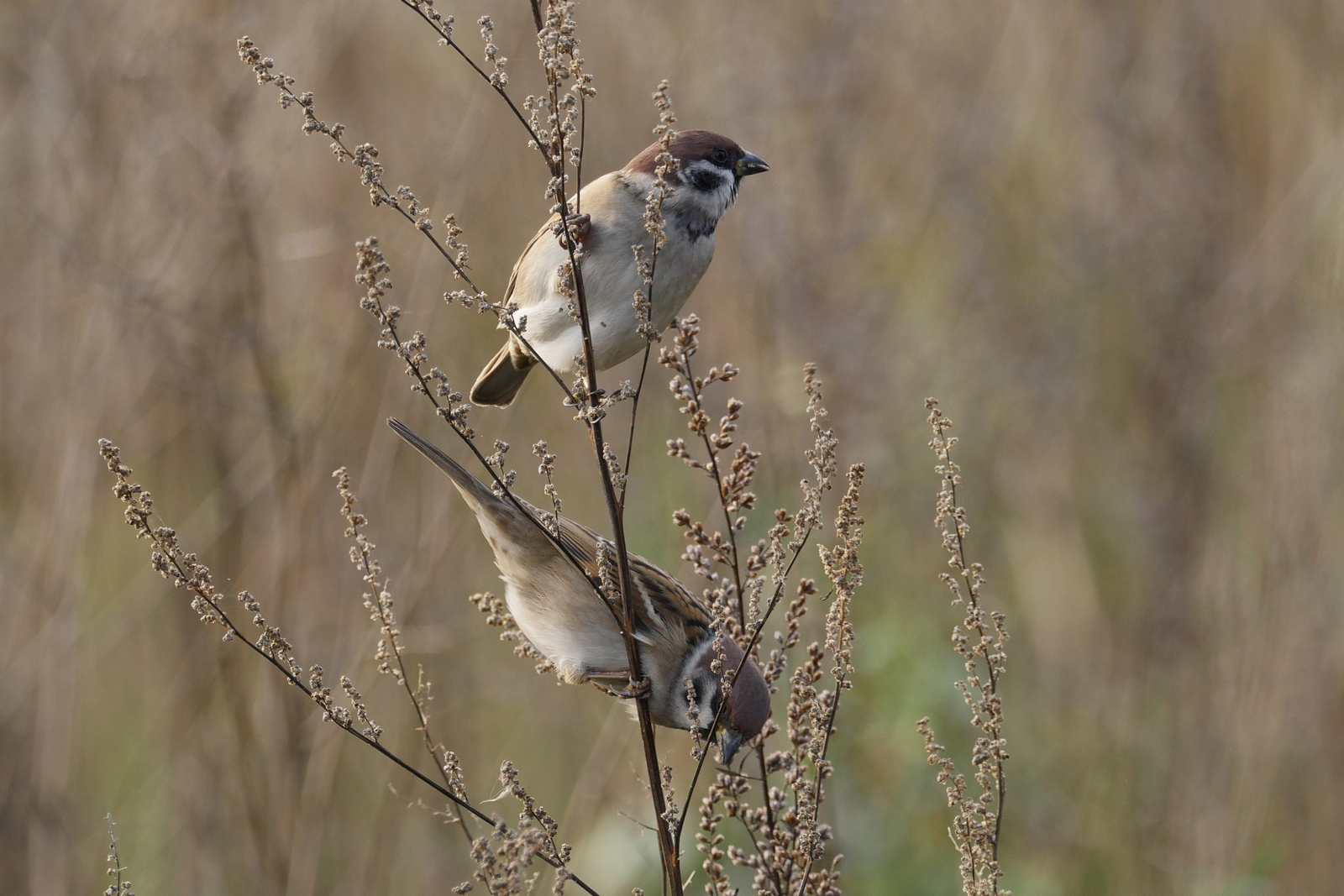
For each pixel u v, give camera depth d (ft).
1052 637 41.73
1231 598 38.34
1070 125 51.80
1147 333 46.57
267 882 33.68
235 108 38.22
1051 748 38.27
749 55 42.19
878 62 47.62
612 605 18.92
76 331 40.65
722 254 40.22
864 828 33.19
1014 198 50.57
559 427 41.24
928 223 48.42
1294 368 40.68
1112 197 49.78
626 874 32.22
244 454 40.47
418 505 38.52
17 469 40.86
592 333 25.35
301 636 36.17
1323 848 34.40
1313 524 37.14
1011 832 35.63
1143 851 35.09
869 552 38.29
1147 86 50.47
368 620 36.58
